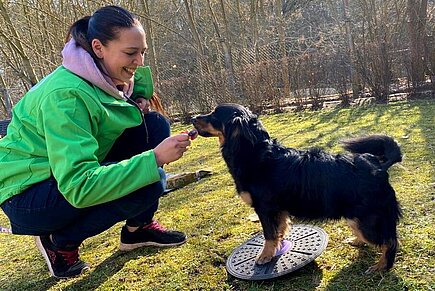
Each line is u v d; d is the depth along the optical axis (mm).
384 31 10023
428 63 8578
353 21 13250
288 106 10359
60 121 2043
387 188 2516
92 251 3395
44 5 12430
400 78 9109
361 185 2471
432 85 8555
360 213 2475
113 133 2412
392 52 8992
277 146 2965
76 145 2033
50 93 2113
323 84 9898
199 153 6809
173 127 10883
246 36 16828
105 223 2455
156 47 18781
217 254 3002
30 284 2990
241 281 2605
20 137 2305
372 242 2490
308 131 7078
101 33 2221
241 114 3174
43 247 2732
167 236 3244
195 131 2342
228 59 12367
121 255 3223
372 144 2684
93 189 2018
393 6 12328
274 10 19953
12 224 2490
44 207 2301
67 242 2607
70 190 2020
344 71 9656
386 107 8227
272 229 2789
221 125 3195
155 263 2992
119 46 2225
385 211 2479
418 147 4832
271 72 10406
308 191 2635
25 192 2342
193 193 4543
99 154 2484
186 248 3162
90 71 2229
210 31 18578
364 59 9266
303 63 9977
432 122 6121
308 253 2709
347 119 7617
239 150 2969
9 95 14312
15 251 3754
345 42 10492
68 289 2812
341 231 3072
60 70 2270
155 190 2389
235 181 3012
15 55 13953
